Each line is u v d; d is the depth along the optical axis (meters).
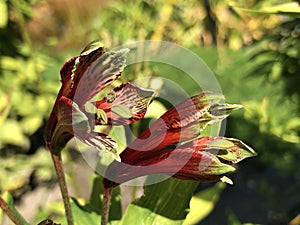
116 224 0.27
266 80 0.51
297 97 0.51
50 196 0.64
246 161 0.83
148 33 0.49
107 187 0.20
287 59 0.47
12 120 0.58
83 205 0.27
